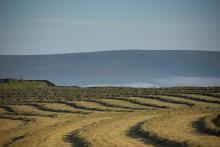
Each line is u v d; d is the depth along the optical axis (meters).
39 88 177.88
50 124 85.81
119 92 153.88
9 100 140.00
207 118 76.19
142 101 123.06
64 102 129.62
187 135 59.69
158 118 80.50
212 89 147.38
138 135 63.59
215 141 53.81
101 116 93.12
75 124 81.12
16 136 72.88
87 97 142.12
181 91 143.62
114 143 55.97
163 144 55.25
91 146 54.22
